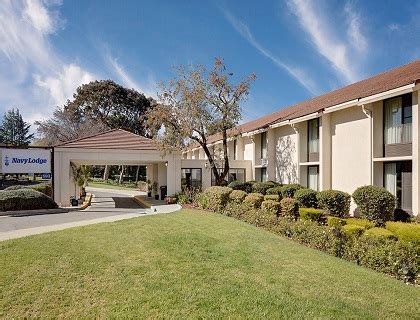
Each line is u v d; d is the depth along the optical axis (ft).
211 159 71.67
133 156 71.56
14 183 124.06
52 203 57.11
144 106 187.52
